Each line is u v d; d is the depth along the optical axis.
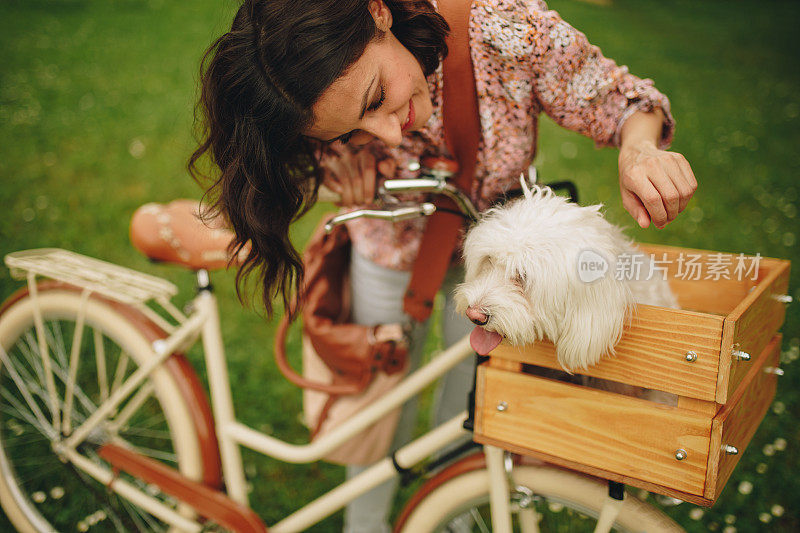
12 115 4.62
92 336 2.31
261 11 0.87
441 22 0.97
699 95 6.12
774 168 4.30
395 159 1.17
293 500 1.91
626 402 0.88
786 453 1.95
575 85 1.06
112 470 1.63
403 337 1.28
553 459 0.97
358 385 1.31
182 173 3.86
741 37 9.47
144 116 4.73
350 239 1.38
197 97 1.02
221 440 1.48
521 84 1.06
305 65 0.84
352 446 1.35
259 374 2.40
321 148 1.11
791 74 7.18
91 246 3.05
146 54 6.31
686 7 11.92
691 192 0.87
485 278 0.89
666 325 0.82
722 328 0.78
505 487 1.10
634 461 0.90
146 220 1.40
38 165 3.88
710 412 0.83
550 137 4.71
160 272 2.94
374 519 1.57
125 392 1.51
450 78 1.04
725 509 1.77
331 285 1.37
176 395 1.46
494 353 0.98
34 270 1.52
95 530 1.77
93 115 4.71
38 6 8.02
